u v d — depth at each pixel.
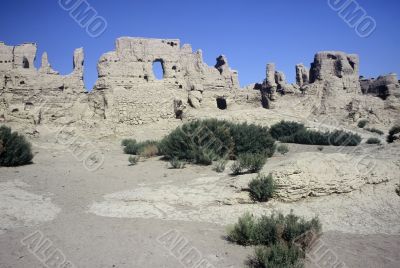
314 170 11.96
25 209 10.92
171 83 49.28
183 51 54.19
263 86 64.06
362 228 9.84
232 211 10.83
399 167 14.35
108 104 43.28
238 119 43.09
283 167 11.98
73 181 15.48
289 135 36.84
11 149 19.03
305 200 11.55
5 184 14.17
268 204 11.27
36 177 16.03
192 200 11.84
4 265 7.10
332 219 10.34
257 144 21.38
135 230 9.24
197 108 50.59
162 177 16.02
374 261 7.63
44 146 28.23
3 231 9.02
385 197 12.19
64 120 39.47
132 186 14.44
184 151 20.05
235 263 7.36
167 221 10.08
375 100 64.38
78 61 49.81
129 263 7.30
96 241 8.45
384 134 49.16
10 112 36.06
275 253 7.04
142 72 47.94
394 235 9.42
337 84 65.00
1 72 48.09
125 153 26.84
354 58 68.38
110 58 46.75
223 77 57.25
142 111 44.09
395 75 68.25
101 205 11.68
